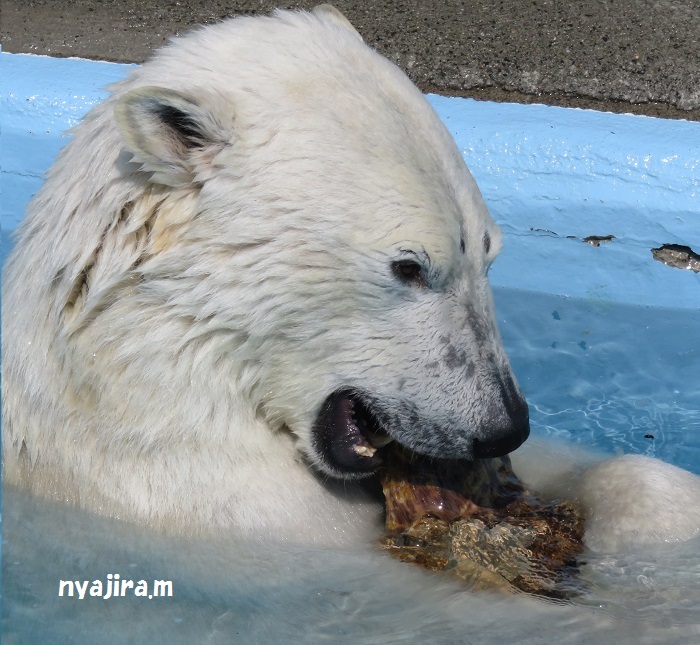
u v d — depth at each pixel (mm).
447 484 5461
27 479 5352
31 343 5125
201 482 5125
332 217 4883
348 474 5352
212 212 4867
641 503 5324
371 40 10242
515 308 8453
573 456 6387
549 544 5262
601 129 8742
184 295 4871
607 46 10008
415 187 4906
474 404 5008
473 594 4926
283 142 4891
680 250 8406
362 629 4754
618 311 8461
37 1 11250
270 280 4941
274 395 5270
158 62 5168
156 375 4926
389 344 5082
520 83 9656
